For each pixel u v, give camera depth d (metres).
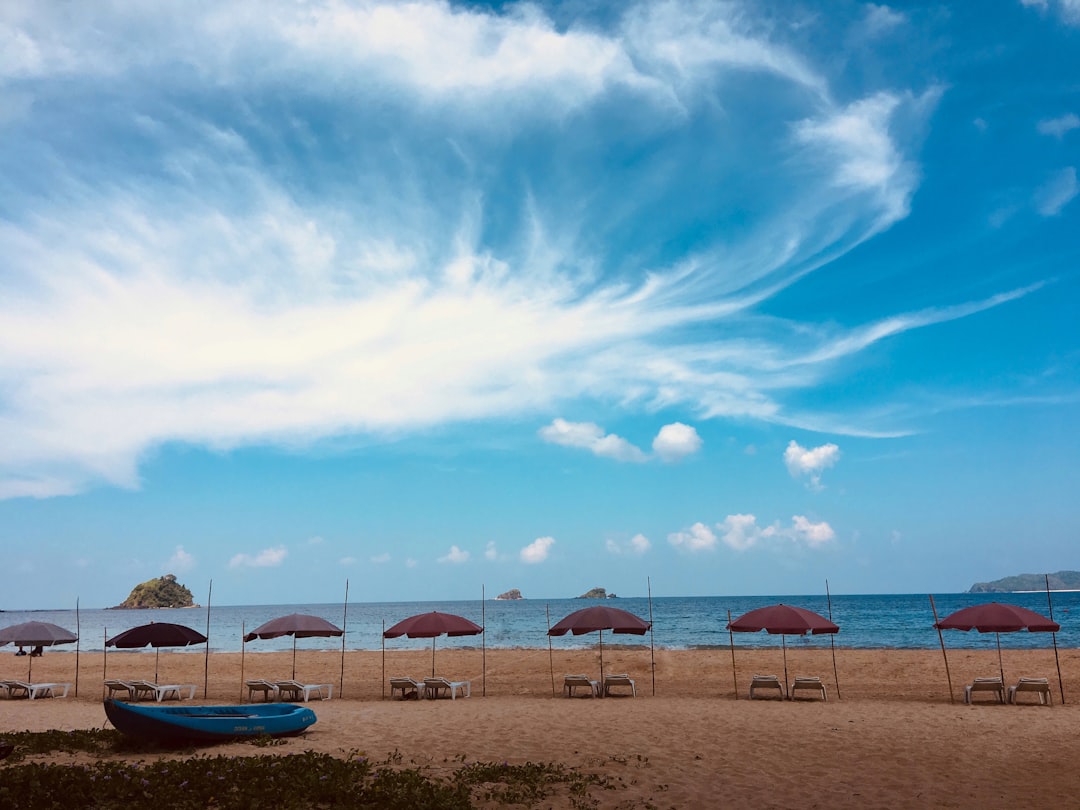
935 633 56.62
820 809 9.69
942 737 14.47
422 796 9.75
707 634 60.56
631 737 14.76
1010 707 18.36
